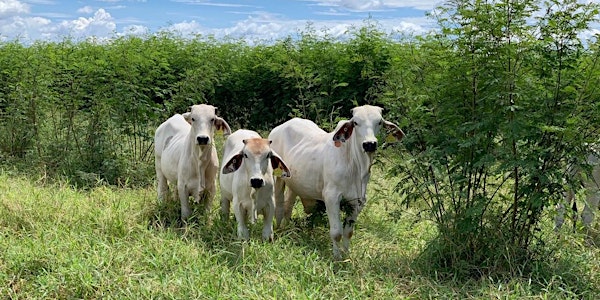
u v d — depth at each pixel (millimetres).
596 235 6809
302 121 6805
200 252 5598
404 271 5590
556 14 5363
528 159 5328
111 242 5777
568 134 5273
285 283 4973
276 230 6414
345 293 4984
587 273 5570
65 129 9711
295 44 12156
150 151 9711
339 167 5875
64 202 6812
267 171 5957
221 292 4828
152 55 9945
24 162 9148
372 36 11227
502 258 5605
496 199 6258
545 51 5410
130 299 4637
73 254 5250
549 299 5016
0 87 10945
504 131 5316
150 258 5371
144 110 9055
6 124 10062
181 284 4812
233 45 13156
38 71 9586
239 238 5949
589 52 5398
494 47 5406
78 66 9172
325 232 6629
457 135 5613
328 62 11398
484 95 5477
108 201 7090
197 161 6539
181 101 9617
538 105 5438
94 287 4781
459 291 5234
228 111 12992
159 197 7430
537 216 5727
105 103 8914
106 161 8523
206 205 6828
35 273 5035
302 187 6344
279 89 12156
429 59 5809
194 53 12867
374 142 5512
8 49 11414
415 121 5863
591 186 6773
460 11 5410
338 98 11109
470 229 5488
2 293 4711
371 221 6996
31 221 6102
